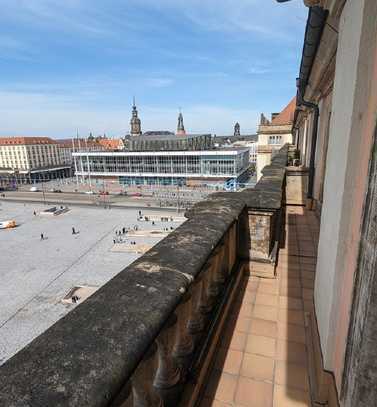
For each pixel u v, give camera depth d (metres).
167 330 1.72
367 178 1.51
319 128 8.48
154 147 90.69
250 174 100.00
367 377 1.42
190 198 71.94
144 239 46.72
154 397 1.67
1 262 38.00
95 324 1.19
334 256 2.23
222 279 3.61
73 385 0.91
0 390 0.87
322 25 3.67
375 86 1.55
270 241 4.64
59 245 44.34
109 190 85.00
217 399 2.48
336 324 2.21
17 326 24.31
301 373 2.76
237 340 3.19
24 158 124.25
